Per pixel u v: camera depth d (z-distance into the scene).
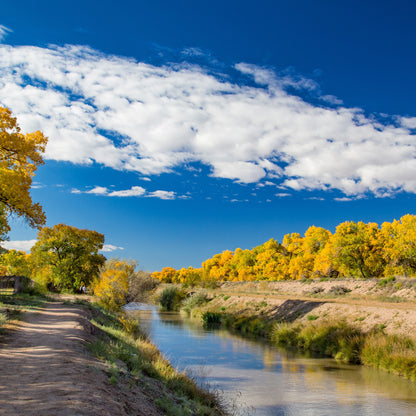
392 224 57.56
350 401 13.89
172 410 8.06
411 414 12.57
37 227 22.25
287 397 14.31
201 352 23.95
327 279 52.09
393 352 19.36
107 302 35.19
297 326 29.27
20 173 21.28
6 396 5.77
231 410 11.82
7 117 20.27
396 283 37.81
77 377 7.29
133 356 12.42
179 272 156.75
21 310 19.42
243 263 105.44
